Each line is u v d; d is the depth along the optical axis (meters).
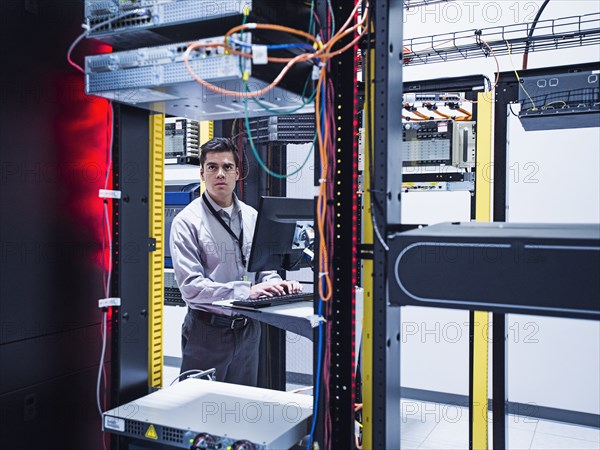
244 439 1.18
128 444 1.40
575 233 1.01
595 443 3.13
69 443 1.41
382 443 1.19
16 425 1.26
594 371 3.40
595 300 0.93
